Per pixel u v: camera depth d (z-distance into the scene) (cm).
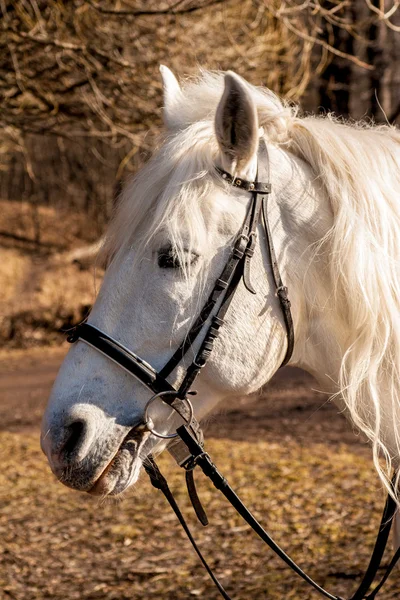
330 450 702
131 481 188
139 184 189
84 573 442
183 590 412
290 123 197
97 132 666
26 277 1538
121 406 186
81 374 187
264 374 190
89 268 1573
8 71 654
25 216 1822
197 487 585
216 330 182
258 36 727
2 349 1355
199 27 702
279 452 693
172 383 185
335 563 434
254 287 185
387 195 188
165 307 182
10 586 423
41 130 728
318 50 893
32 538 498
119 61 616
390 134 205
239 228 183
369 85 900
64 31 652
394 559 203
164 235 181
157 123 681
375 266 183
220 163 185
